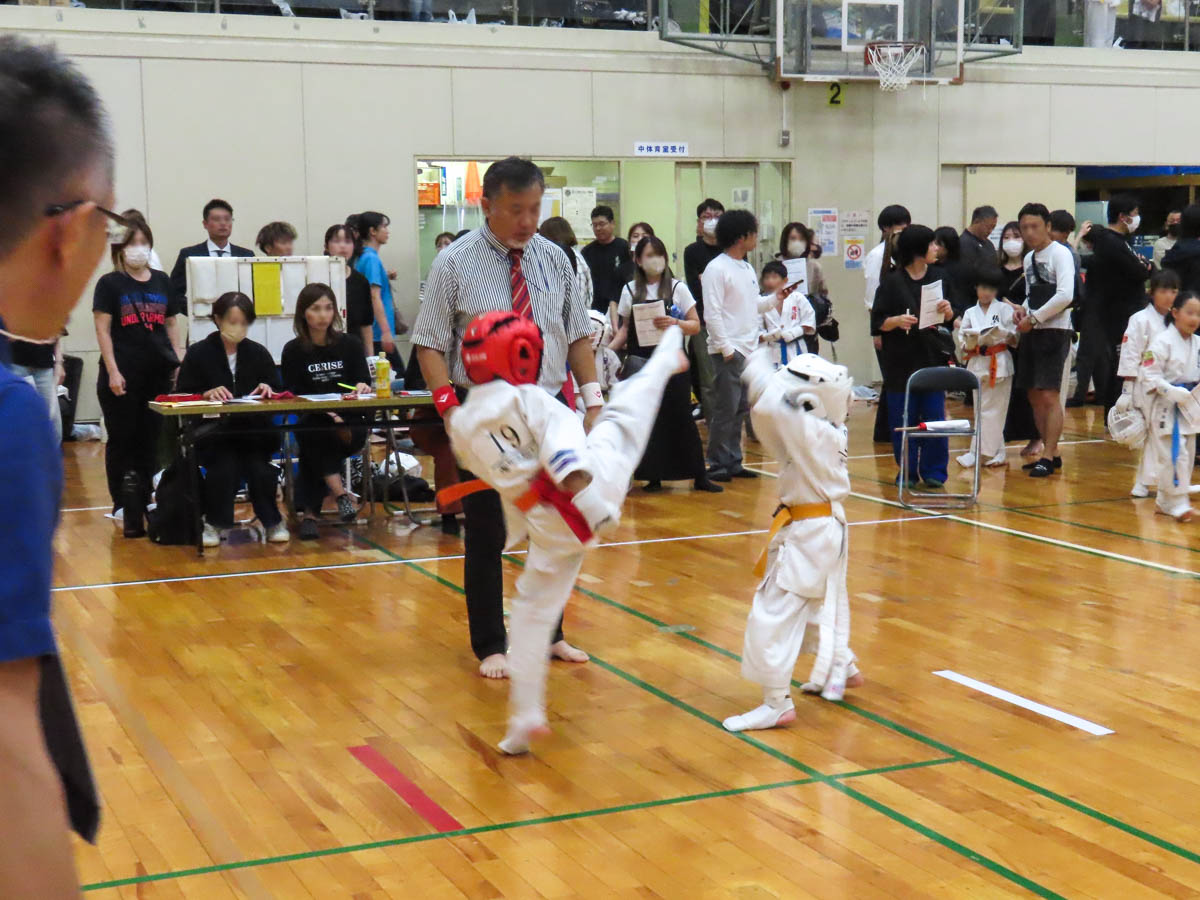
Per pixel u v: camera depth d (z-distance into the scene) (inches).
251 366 287.6
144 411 300.2
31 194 41.6
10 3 438.6
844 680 174.9
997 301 370.9
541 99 512.7
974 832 132.6
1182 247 400.8
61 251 42.9
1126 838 131.0
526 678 152.8
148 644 205.3
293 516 298.7
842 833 132.6
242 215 474.6
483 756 156.3
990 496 328.8
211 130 467.2
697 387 420.2
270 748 159.3
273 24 472.4
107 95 452.4
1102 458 388.2
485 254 176.9
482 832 134.0
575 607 225.6
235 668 192.5
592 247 439.5
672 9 521.0
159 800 142.8
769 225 559.5
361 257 433.1
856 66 541.6
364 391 279.6
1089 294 429.4
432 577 251.3
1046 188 600.7
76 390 440.1
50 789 39.8
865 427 471.5
